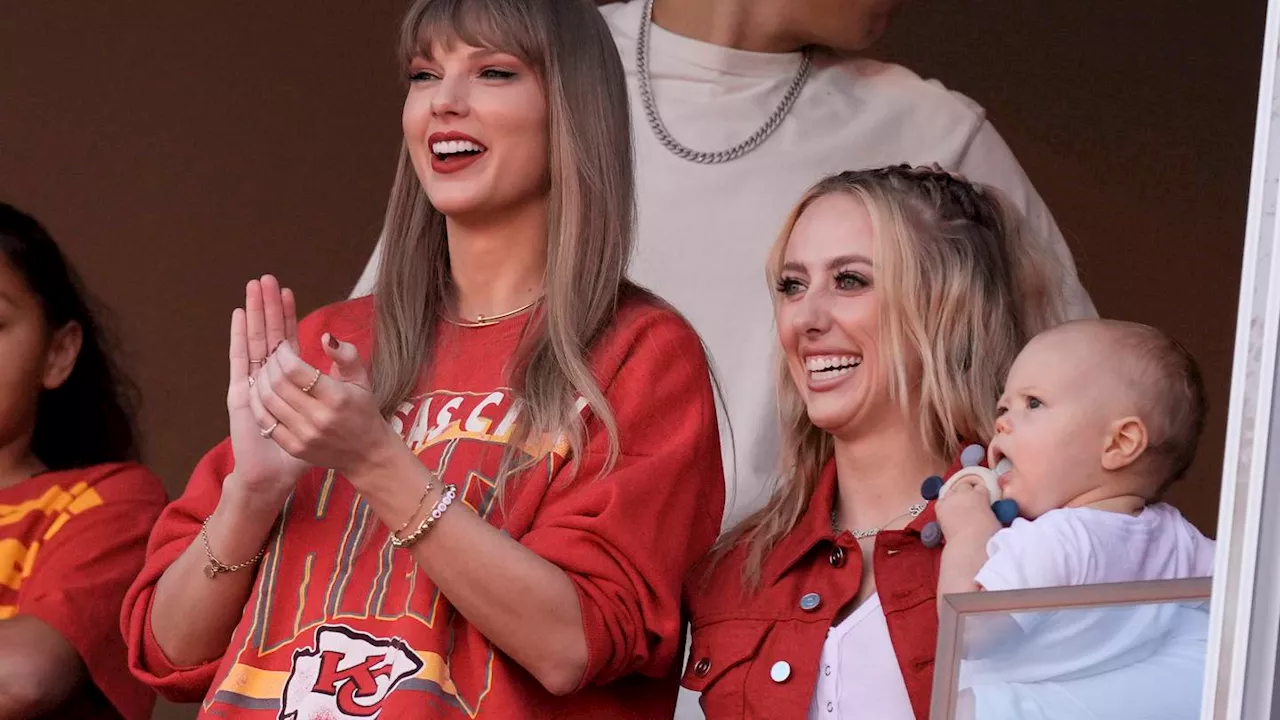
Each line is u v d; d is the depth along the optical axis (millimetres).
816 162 8016
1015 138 8086
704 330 7902
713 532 5586
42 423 7891
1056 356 5344
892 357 5719
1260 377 3598
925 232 5801
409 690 5055
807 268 5902
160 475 9008
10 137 9375
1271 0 3635
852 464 5824
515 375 5516
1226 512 3639
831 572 5625
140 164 9289
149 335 9125
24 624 7008
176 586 5527
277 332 5492
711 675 5578
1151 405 5238
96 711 7230
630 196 5836
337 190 9117
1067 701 4133
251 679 5250
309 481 5559
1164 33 7980
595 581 5176
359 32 9125
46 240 8023
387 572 5285
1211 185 7887
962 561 5145
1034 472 5266
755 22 8070
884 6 8133
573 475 5348
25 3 9383
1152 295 7906
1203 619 4195
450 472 5391
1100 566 4996
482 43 5695
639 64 8195
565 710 5281
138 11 9352
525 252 5781
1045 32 8094
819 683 5418
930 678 5242
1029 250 6043
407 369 5738
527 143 5703
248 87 9234
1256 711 3609
